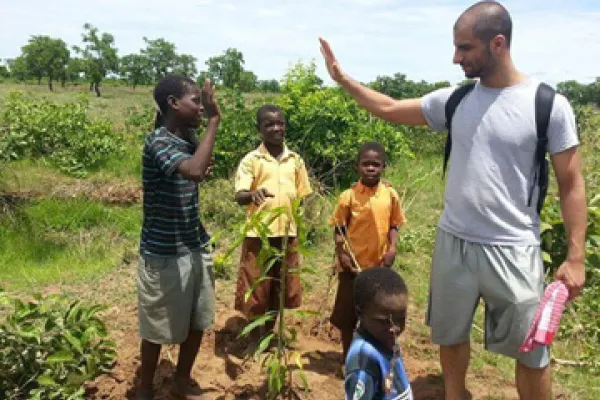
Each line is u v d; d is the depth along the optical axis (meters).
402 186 9.48
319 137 9.55
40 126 11.96
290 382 3.38
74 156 11.60
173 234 3.19
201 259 3.35
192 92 3.16
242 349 4.15
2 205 8.15
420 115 3.30
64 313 3.65
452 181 3.13
